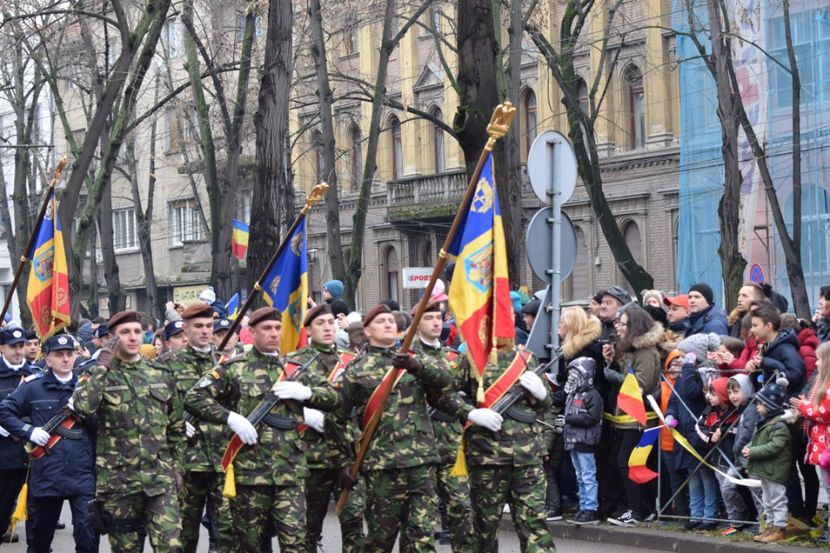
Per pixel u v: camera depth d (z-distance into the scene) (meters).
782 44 35.78
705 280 38.66
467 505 13.33
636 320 15.41
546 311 15.89
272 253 23.92
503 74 30.31
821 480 14.59
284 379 12.48
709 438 14.74
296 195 57.62
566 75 36.53
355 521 13.48
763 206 36.34
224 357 14.34
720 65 28.88
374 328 12.24
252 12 34.25
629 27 43.28
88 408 12.16
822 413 13.23
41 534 14.55
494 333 11.76
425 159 51.62
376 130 33.44
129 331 12.41
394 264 53.97
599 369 16.00
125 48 25.80
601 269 44.97
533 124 47.19
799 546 13.55
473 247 11.89
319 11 32.25
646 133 43.34
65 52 42.16
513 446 11.83
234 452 12.17
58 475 14.10
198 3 45.28
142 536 14.23
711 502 15.01
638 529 15.21
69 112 64.38
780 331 14.27
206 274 61.94
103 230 43.91
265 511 12.22
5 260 72.44
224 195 37.81
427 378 11.72
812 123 35.16
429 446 11.91
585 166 36.84
